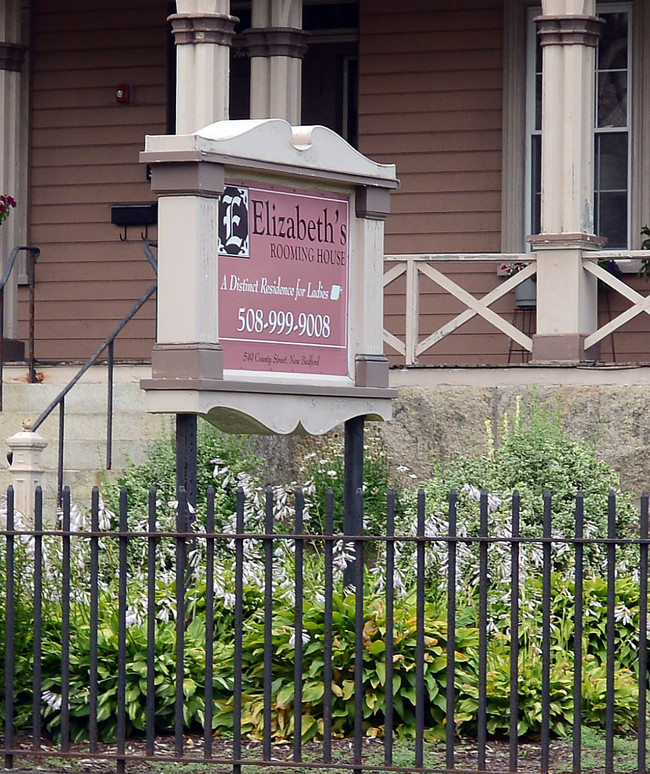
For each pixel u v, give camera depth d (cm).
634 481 1164
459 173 1573
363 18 1606
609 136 1539
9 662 715
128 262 1683
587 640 851
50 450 1255
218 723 777
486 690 712
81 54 1703
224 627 816
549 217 1283
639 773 673
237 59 1714
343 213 896
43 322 1706
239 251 829
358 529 750
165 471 1132
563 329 1273
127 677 770
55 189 1708
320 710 777
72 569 865
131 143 1688
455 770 672
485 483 1082
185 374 797
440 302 1573
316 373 877
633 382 1200
